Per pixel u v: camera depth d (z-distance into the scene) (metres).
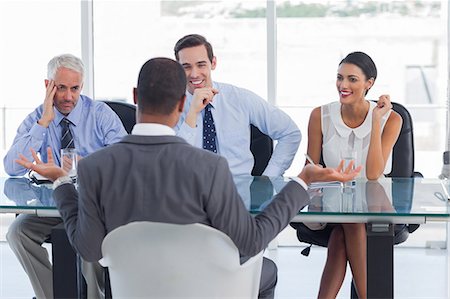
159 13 5.56
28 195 3.24
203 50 3.80
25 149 3.76
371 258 2.87
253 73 5.54
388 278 2.87
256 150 4.01
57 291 3.04
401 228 3.70
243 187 3.38
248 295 2.66
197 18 5.54
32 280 3.64
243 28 5.51
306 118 5.62
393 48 5.50
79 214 2.45
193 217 2.35
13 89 5.70
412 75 5.53
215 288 2.52
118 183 2.35
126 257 2.45
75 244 2.50
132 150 2.37
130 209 2.36
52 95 3.81
